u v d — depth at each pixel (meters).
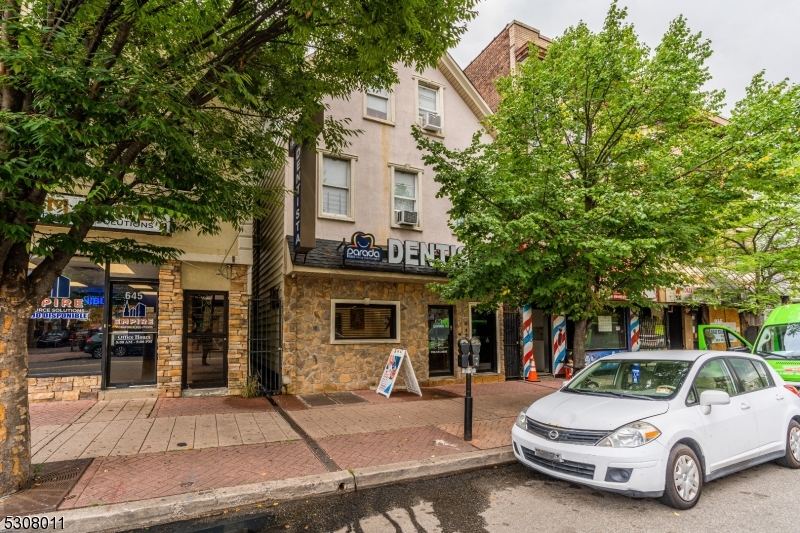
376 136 11.25
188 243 9.21
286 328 9.80
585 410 4.92
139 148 4.99
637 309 8.32
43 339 8.27
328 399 9.28
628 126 7.91
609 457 4.29
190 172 5.25
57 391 8.31
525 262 6.91
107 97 4.35
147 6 4.72
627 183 7.96
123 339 8.83
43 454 5.48
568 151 8.18
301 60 6.84
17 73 3.88
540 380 12.45
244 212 6.51
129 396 8.62
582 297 7.12
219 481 4.81
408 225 11.37
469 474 5.52
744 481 5.21
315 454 5.77
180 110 4.75
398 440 6.45
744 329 17.75
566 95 8.13
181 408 8.07
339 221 10.59
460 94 12.81
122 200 4.44
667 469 4.32
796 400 6.01
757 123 6.77
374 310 10.96
